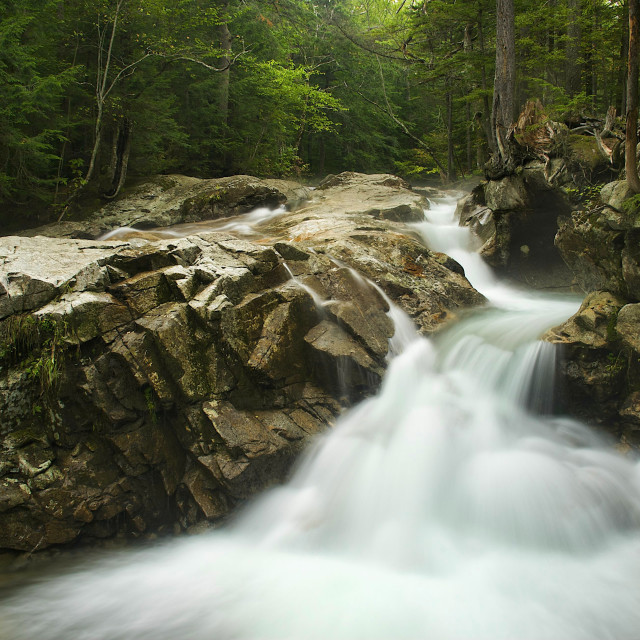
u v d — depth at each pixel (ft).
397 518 18.47
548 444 20.52
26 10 41.81
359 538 18.22
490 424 20.84
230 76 71.20
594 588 15.72
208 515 18.66
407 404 21.59
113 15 48.57
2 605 15.52
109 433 18.60
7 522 17.28
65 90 46.98
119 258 21.22
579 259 25.11
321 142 102.42
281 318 21.30
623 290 22.08
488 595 15.47
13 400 18.24
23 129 43.96
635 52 18.89
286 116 73.92
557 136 30.48
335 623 14.48
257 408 20.58
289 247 24.85
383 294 24.97
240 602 15.49
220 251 23.15
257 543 18.56
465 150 95.40
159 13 51.44
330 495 19.39
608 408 21.35
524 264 35.60
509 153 33.32
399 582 16.20
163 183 49.83
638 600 15.21
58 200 46.83
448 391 21.77
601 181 29.07
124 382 18.78
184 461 19.76
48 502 17.49
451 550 17.43
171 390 19.16
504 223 34.50
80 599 15.76
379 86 99.81
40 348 18.35
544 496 18.10
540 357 21.88
